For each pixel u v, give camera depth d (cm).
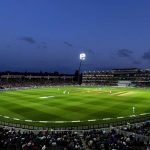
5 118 5503
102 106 7138
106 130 4391
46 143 3019
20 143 2895
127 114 6041
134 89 14738
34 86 15912
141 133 3769
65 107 6875
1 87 13988
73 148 2769
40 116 5700
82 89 13750
